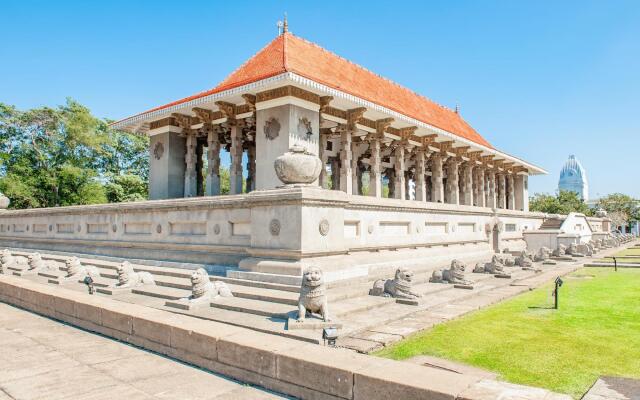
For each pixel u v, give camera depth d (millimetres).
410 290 10945
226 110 20188
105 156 44219
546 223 38906
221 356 6012
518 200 43062
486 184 38531
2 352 7070
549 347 7277
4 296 11617
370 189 23656
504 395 3867
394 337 7738
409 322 8969
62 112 39906
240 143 20625
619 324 8914
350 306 9727
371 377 4445
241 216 13227
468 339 7816
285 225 11438
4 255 19922
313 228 11406
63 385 5594
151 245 16516
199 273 10383
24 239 25797
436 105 35188
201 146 25391
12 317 9750
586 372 6016
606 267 21344
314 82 16703
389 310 9852
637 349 7145
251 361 5613
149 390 5422
